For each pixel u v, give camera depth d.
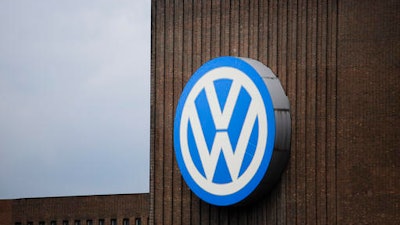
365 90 63.50
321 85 64.50
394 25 62.97
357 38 63.81
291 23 65.44
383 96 63.09
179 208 68.06
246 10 66.81
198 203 67.50
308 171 64.50
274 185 65.31
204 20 68.00
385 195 62.81
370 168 63.19
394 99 62.84
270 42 66.00
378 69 63.25
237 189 65.06
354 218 63.41
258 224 65.62
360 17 63.75
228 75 65.75
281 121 64.44
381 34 63.25
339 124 64.00
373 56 63.41
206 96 66.31
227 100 65.62
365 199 63.22
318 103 64.50
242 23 66.94
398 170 62.59
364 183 63.28
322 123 64.38
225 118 65.62
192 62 68.25
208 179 66.00
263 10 66.31
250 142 64.81
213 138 65.94
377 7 63.38
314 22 64.81
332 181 63.97
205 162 66.12
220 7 67.62
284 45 65.56
